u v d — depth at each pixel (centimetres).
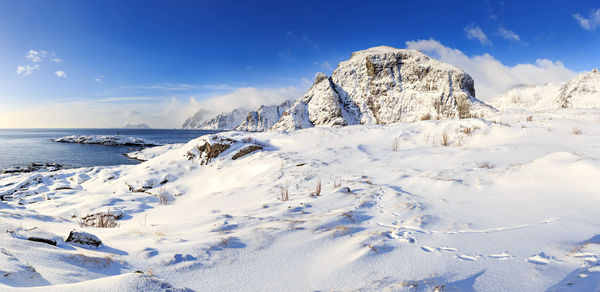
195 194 1434
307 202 700
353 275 320
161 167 1773
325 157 1543
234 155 1762
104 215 861
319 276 323
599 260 297
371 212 596
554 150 1166
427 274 309
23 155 4778
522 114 2314
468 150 1381
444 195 706
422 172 1025
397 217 546
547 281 274
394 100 9238
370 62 10081
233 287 300
